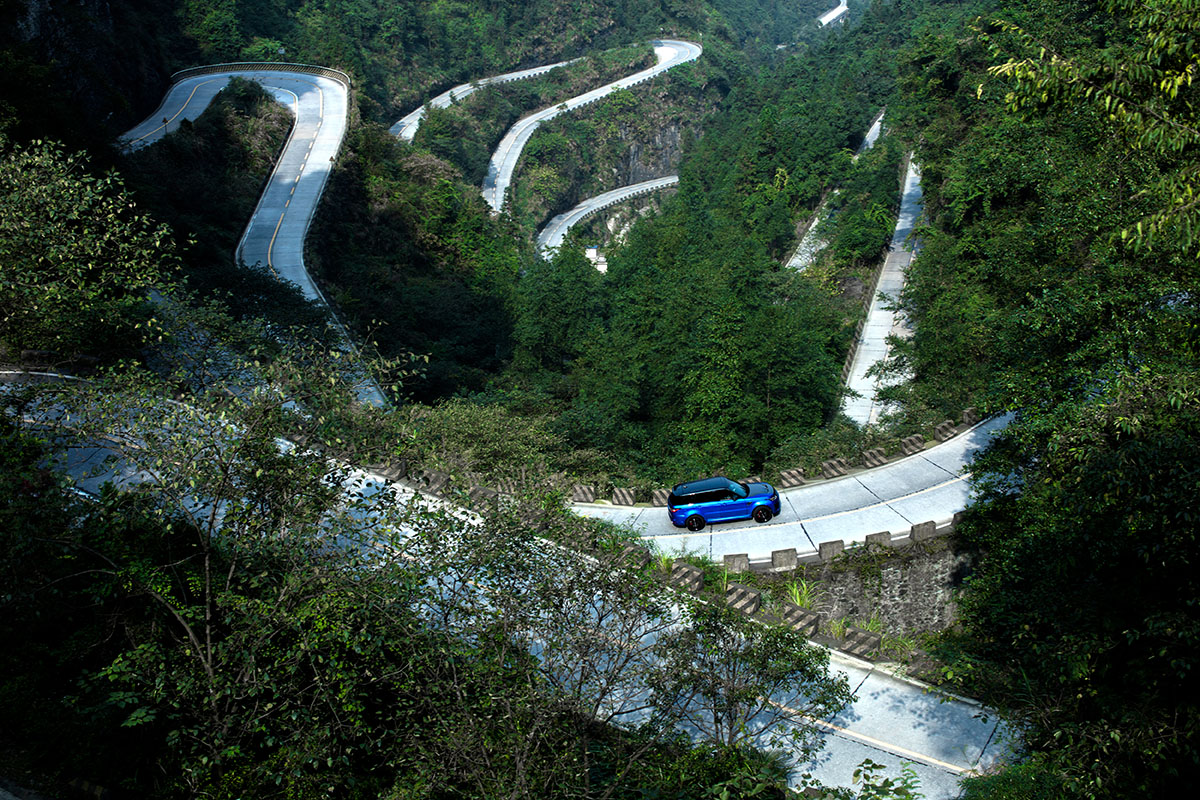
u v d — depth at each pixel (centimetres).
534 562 1339
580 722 1294
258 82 10156
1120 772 1262
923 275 4994
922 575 2662
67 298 2230
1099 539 1327
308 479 1341
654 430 4575
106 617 1430
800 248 8500
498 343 6544
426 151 10756
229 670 1302
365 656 1334
